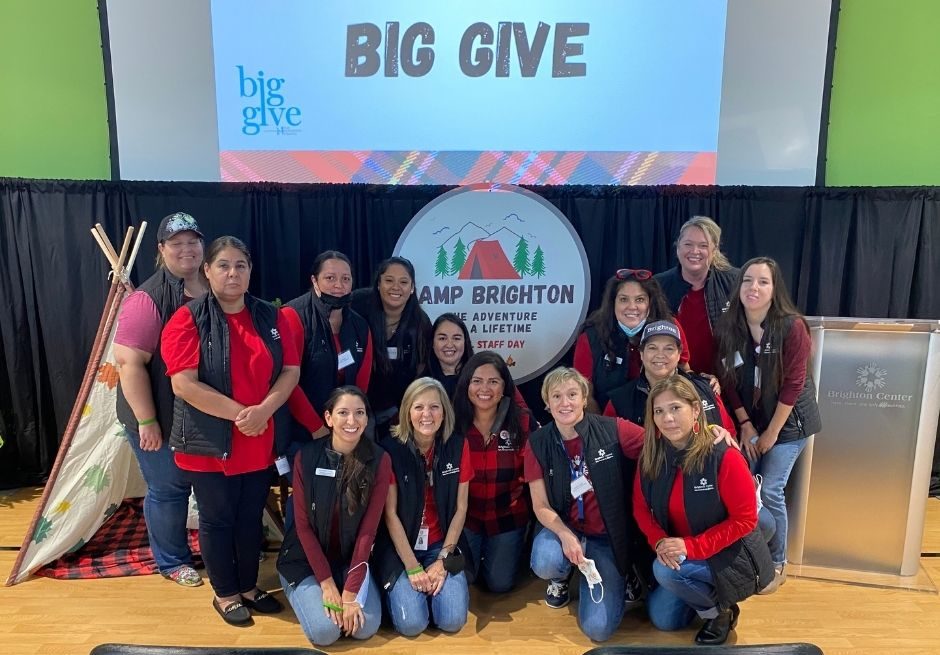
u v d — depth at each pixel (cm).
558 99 311
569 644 202
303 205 310
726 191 310
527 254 284
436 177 318
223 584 207
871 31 311
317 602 198
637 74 309
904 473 232
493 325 288
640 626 213
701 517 191
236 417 187
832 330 233
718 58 307
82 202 306
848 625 213
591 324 247
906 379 228
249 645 200
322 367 229
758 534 195
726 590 190
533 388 315
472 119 313
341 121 312
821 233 312
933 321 222
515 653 197
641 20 305
